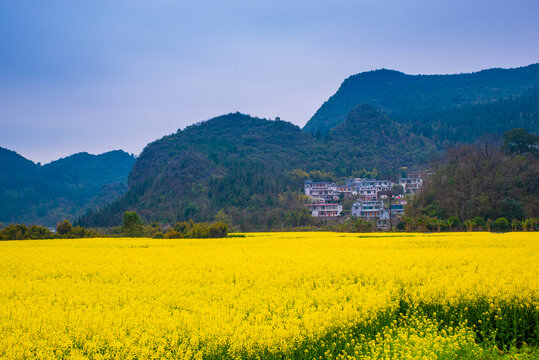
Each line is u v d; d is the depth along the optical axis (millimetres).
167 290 17188
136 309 14164
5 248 36031
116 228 93062
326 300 15195
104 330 11977
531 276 18031
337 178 171875
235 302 15062
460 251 28656
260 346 11477
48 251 32844
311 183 143875
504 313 14359
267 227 103625
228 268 22562
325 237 50250
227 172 154125
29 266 24312
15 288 17891
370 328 13398
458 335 12023
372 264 22891
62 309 14867
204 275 20969
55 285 18766
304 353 11617
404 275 19094
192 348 11414
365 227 76250
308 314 13391
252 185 136375
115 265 24312
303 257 26734
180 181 147500
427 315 14648
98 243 42781
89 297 16094
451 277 18422
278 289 17562
